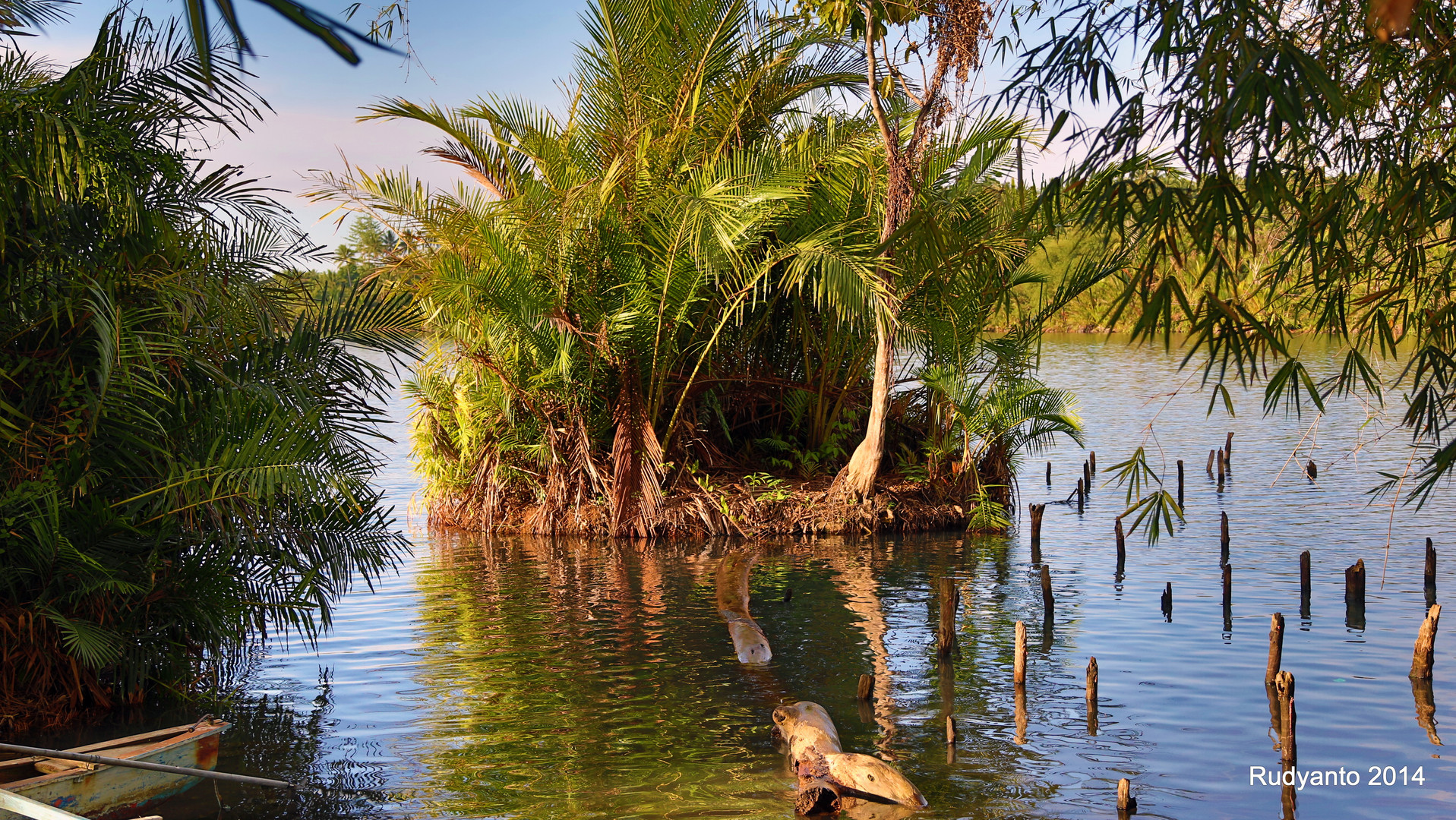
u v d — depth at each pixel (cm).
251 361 835
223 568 797
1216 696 816
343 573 875
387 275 1484
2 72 728
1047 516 1738
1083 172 354
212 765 666
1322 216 404
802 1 1350
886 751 720
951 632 925
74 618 746
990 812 619
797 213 1556
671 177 1514
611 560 1427
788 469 1809
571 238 1473
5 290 708
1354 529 1481
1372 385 446
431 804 638
